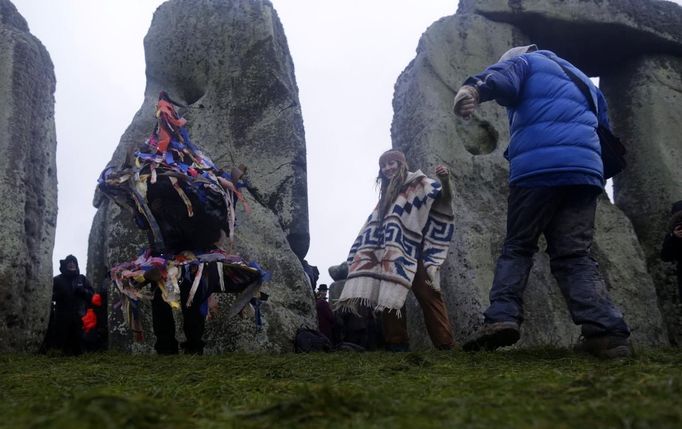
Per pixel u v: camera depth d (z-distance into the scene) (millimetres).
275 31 8016
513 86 3938
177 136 5027
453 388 2262
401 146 7887
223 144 7402
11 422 1735
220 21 7902
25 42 6746
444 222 5859
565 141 3818
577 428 1565
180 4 8062
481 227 7004
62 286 6934
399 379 2658
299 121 7645
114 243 6715
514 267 3906
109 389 2463
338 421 1715
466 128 7609
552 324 6730
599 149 3910
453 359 3617
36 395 2408
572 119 3871
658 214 8109
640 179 8367
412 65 8188
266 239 6977
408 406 1894
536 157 3838
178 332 6301
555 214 3918
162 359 4164
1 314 5816
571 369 2959
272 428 1663
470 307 6609
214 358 4184
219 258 4652
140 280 4586
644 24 8469
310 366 3410
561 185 3797
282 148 7430
